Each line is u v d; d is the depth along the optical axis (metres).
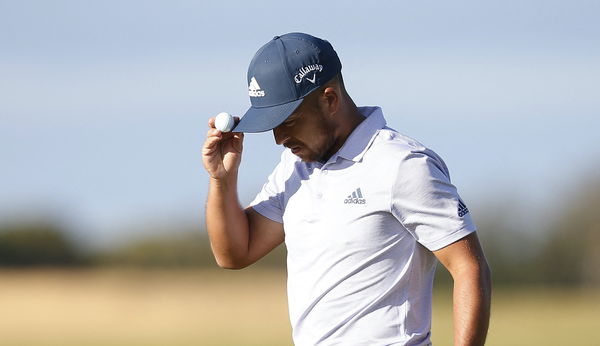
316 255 17.53
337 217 17.31
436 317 110.69
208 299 167.75
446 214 16.91
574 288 195.00
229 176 19.06
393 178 16.91
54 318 131.12
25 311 142.00
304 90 17.27
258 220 19.39
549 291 190.62
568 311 141.12
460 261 16.94
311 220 17.62
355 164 17.30
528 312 140.25
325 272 17.41
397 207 16.97
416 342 17.39
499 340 94.50
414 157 16.98
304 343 17.66
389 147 17.12
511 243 195.12
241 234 19.27
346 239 17.22
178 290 184.62
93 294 174.75
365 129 17.44
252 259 19.59
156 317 133.75
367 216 17.14
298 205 17.88
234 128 18.28
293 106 17.19
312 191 17.72
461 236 16.92
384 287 17.22
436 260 18.06
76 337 104.38
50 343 96.94
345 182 17.31
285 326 117.38
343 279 17.28
